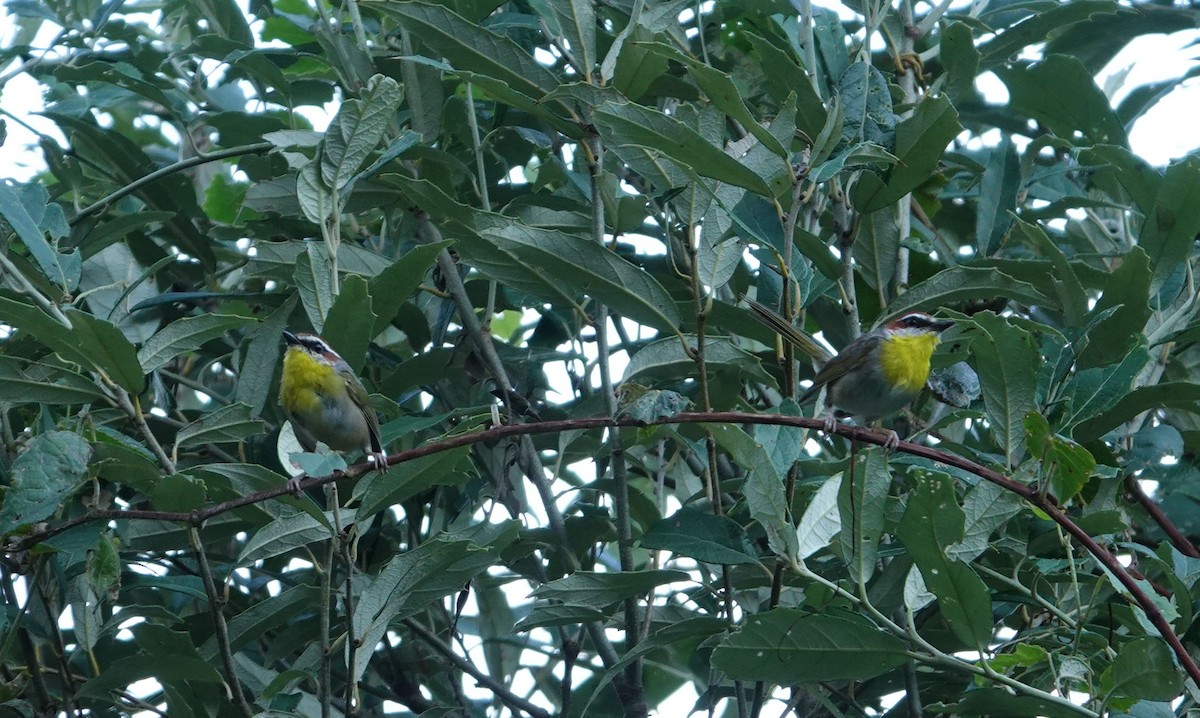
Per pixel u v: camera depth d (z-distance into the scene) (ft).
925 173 33.47
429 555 32.07
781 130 32.04
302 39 52.01
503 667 43.70
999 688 30.50
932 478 28.19
